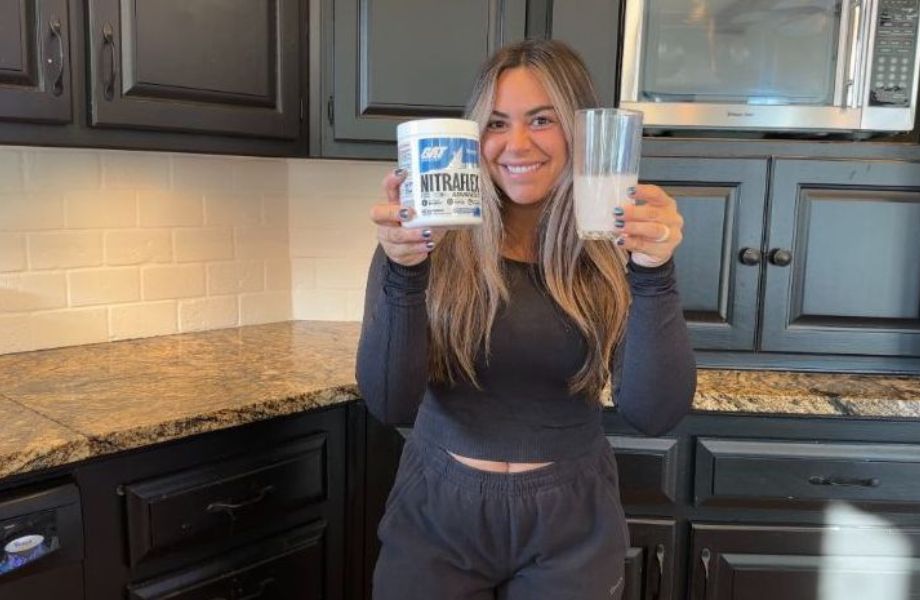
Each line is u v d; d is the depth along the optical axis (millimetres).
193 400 1391
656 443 1565
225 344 1904
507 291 1087
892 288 1646
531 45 1095
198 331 2057
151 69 1494
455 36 1755
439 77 1769
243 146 1688
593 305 1097
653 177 1631
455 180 833
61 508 1162
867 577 1564
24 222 1717
